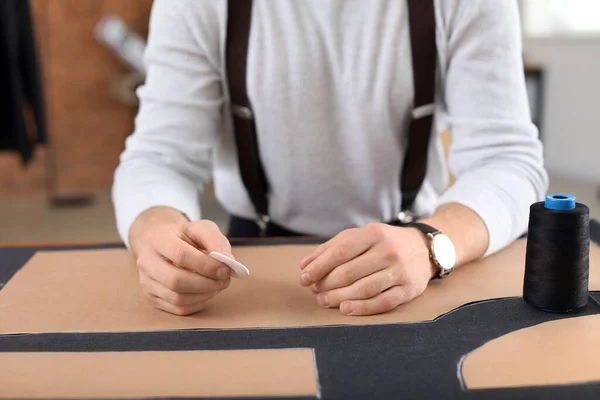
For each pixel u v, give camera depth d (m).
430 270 0.84
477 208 0.93
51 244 1.04
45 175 4.32
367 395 0.59
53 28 4.17
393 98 1.06
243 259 0.96
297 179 1.13
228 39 1.05
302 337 0.71
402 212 1.19
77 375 0.63
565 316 0.76
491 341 0.69
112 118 4.37
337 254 0.79
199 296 0.77
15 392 0.60
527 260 0.78
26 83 2.95
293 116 1.08
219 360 0.66
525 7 4.82
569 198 0.76
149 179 0.99
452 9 1.00
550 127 4.67
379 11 1.03
